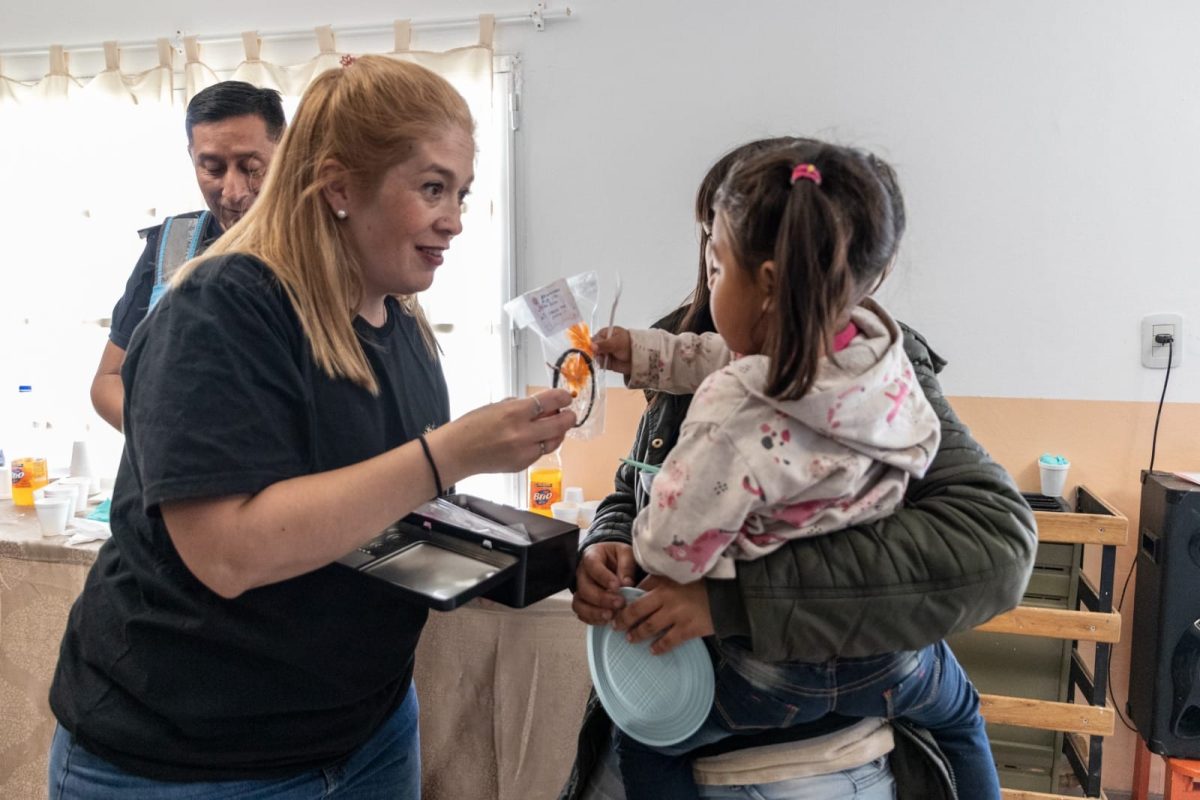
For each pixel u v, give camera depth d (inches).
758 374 33.2
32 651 82.3
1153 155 82.8
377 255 39.3
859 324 35.5
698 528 33.2
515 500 98.9
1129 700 86.0
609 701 40.6
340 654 40.9
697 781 41.1
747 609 34.5
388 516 34.7
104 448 107.2
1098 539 74.7
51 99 101.3
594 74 91.8
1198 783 78.7
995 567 34.1
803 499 34.1
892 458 34.6
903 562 34.1
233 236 39.6
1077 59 83.0
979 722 42.8
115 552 43.1
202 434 32.9
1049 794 79.4
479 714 78.8
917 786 41.4
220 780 40.4
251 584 34.0
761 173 31.9
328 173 37.5
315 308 38.2
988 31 84.1
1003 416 89.1
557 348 43.4
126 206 102.0
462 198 41.3
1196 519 75.5
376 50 96.0
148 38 100.5
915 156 87.0
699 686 37.9
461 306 97.0
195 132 65.4
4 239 105.6
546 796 77.5
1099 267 85.3
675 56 90.0
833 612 33.9
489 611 76.5
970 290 88.0
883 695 37.5
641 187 92.6
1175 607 76.9
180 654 39.0
